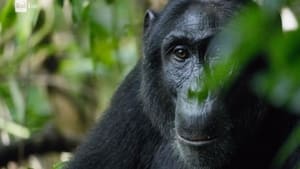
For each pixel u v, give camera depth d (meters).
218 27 8.48
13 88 13.83
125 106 10.73
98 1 13.55
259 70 8.72
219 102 8.43
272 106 8.97
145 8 14.50
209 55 8.44
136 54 14.95
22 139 14.10
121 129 10.66
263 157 9.25
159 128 9.89
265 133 9.12
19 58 14.47
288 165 8.38
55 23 15.21
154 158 10.48
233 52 4.35
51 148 14.31
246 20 4.19
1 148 13.98
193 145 8.49
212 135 8.47
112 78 15.26
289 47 4.16
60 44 15.52
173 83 8.96
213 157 8.70
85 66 15.52
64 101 16.06
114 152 10.66
